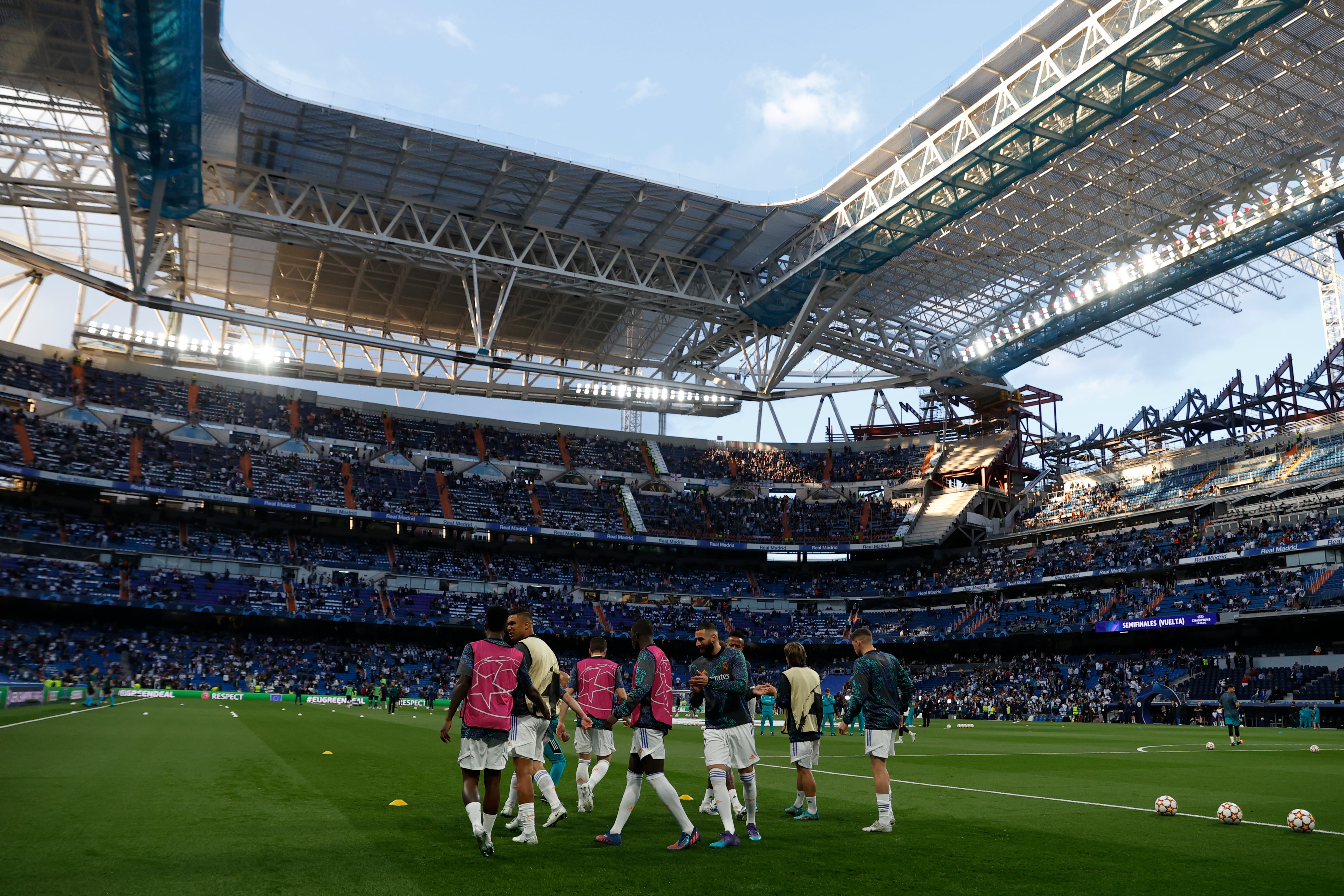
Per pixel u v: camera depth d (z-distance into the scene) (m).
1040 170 42.84
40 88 41.09
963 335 65.44
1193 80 39.09
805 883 7.29
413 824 9.81
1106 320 58.56
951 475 79.06
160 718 29.69
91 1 32.03
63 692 41.28
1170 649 59.97
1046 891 7.14
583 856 8.18
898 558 78.56
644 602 72.12
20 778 12.85
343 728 28.55
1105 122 39.00
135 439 62.25
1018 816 11.62
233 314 51.34
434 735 27.12
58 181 47.81
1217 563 59.72
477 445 76.25
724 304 57.09
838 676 68.56
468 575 67.94
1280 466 61.84
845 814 11.52
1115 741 31.34
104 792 11.62
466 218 52.25
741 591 75.06
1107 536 68.19
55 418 60.78
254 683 54.38
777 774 17.33
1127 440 74.69
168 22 30.75
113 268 60.97
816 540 76.62
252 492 62.72
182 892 6.50
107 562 56.84
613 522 73.81
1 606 54.16
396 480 70.00
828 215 50.72
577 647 68.12
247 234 49.47
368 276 61.72
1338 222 46.91
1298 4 32.62
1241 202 46.72
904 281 57.78
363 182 48.94
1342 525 54.22
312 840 8.63
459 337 70.62
